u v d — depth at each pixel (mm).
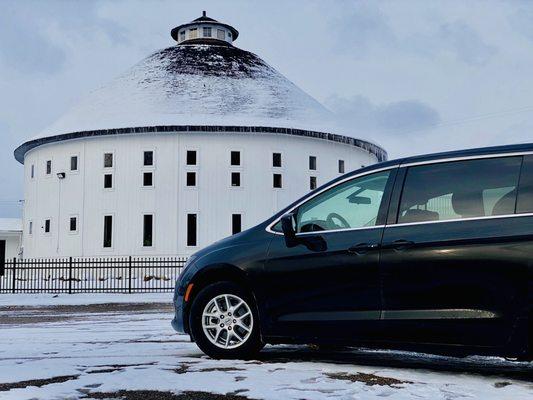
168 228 45875
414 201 6430
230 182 46562
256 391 5406
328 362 6953
